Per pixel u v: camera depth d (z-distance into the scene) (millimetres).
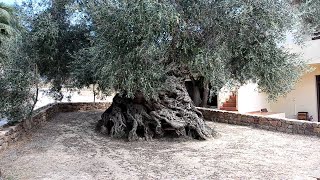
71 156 6910
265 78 7586
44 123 11875
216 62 6824
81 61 8281
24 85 8523
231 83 8062
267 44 6988
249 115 11227
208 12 6719
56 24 9203
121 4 6285
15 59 8523
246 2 6535
